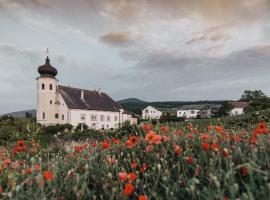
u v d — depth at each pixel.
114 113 81.44
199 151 3.83
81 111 73.12
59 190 2.98
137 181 2.80
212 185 2.38
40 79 73.81
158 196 2.64
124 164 3.98
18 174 3.54
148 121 6.68
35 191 2.94
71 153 4.92
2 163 4.15
